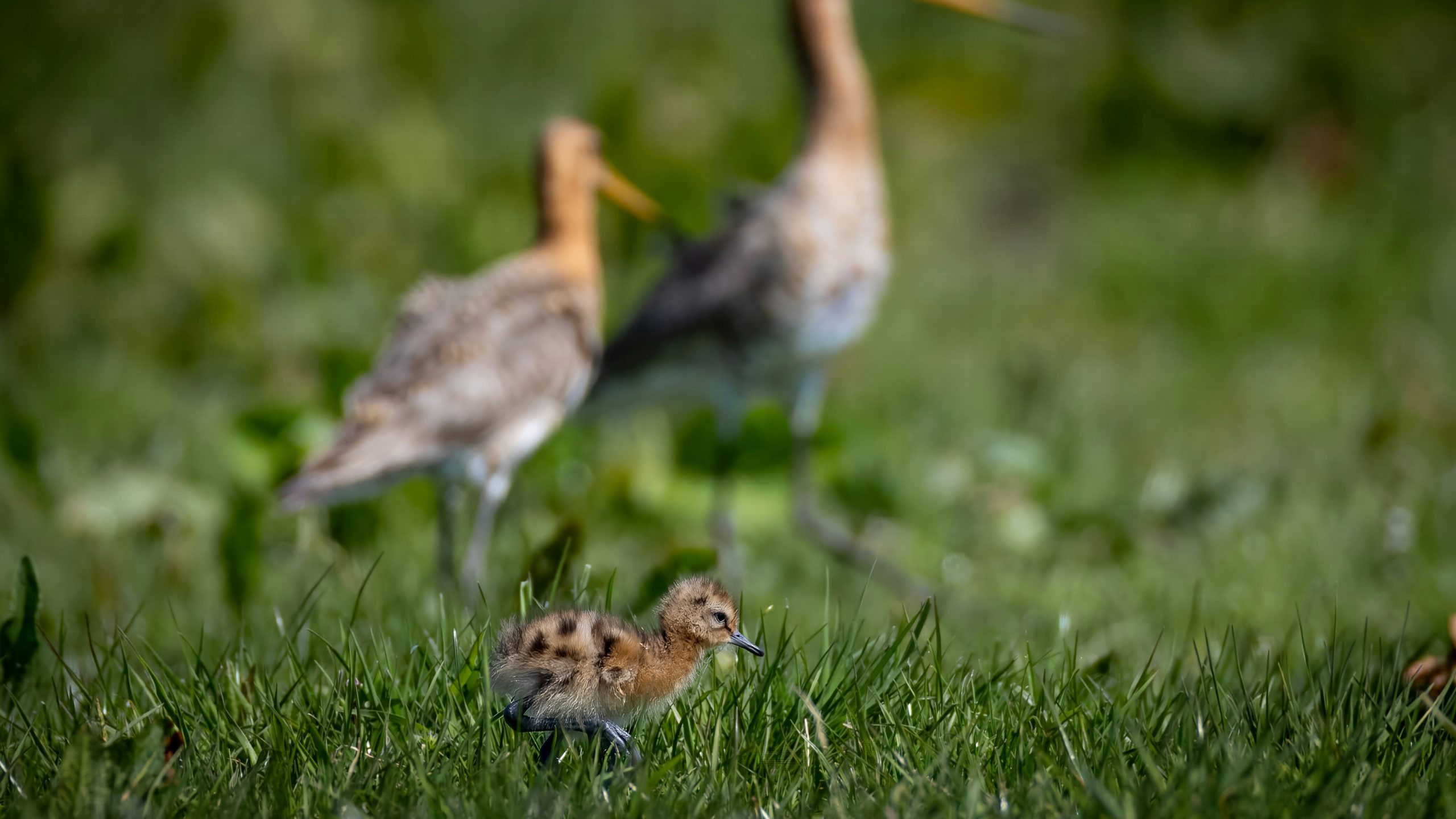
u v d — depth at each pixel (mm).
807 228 12148
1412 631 9047
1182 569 10875
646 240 16078
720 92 21641
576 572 9148
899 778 5871
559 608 7066
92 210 16453
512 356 10883
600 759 6203
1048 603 10117
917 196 21141
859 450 13078
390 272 16984
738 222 12445
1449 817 5441
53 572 10242
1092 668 7402
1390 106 23281
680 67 22422
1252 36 23875
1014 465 12602
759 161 17234
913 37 24422
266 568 10438
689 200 16031
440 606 7766
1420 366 15320
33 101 19641
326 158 18656
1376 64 23625
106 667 7207
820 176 12336
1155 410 15305
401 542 11117
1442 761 6000
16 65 19906
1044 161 22750
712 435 12602
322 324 15773
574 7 24172
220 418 13609
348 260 17125
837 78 12445
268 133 20078
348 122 19203
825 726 6348
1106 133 23281
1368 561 10609
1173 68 23531
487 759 5887
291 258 16797
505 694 6410
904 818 5445
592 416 12727
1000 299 19188
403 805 5688
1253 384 16141
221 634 8664
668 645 6633
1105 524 11547
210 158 19688
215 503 11211
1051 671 7734
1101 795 5395
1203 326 18234
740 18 24109
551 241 11766
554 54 23688
